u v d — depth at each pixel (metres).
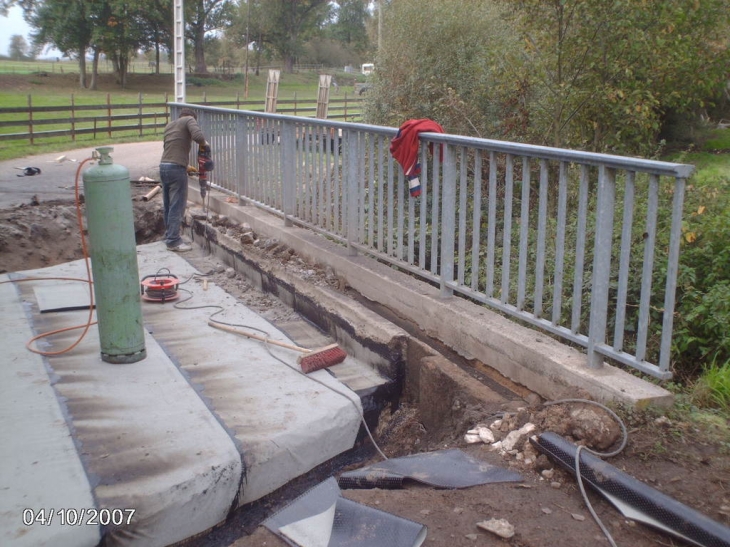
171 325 5.99
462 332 4.76
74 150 18.52
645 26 7.64
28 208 9.62
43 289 6.67
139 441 3.93
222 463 3.74
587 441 3.39
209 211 9.06
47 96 48.41
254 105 29.92
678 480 3.10
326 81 22.72
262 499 4.02
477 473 3.37
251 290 7.12
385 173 6.24
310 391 4.77
